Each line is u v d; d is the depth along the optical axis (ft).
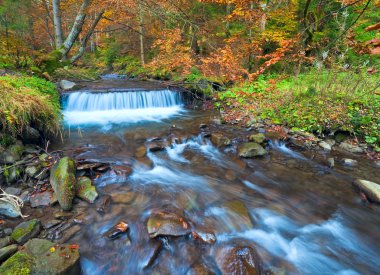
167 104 33.12
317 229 11.34
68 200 11.47
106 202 12.10
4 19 29.32
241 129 23.59
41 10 46.34
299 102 24.48
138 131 22.82
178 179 15.14
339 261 9.66
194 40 41.27
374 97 21.81
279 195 13.91
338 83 23.98
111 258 9.24
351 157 18.54
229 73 30.73
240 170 16.67
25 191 12.28
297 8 33.47
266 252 9.81
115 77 53.21
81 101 27.40
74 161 14.37
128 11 34.09
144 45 58.34
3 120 13.70
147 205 12.19
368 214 12.45
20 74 23.86
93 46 84.64
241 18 33.35
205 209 12.19
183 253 9.41
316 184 15.12
